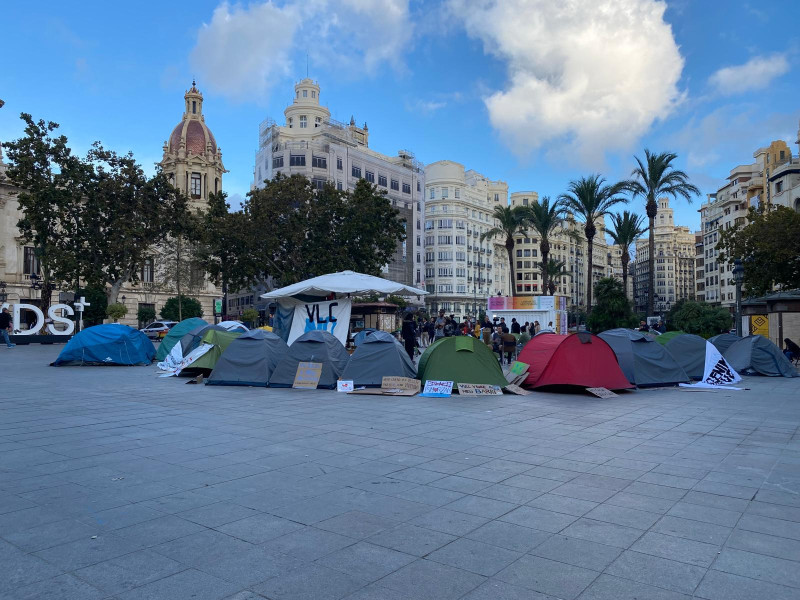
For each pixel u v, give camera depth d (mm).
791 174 53250
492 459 6957
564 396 12984
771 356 17234
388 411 10672
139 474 6203
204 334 17594
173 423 9266
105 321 48031
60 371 17828
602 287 42719
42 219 33250
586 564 3959
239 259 34750
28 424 9117
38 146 32438
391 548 4223
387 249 36531
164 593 3506
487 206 109125
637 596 3494
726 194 89625
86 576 3732
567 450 7461
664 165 36438
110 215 35094
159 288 51438
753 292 30891
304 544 4289
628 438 8250
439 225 99812
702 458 7043
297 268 34688
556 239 122375
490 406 11383
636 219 44531
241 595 3486
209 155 65062
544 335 14812
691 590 3576
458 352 13516
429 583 3658
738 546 4285
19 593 3486
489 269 109688
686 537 4461
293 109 83625
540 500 5371
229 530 4566
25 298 47250
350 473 6297
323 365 14070
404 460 6898
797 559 4055
